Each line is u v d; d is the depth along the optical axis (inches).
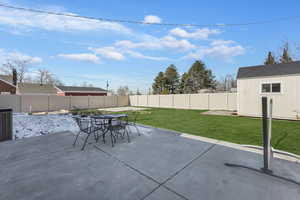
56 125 234.1
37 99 491.2
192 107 544.7
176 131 186.7
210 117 330.0
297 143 140.1
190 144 133.5
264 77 310.8
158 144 133.7
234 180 75.9
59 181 75.1
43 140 146.8
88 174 82.0
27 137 161.0
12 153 112.7
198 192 66.7
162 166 91.4
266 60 668.7
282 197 63.1
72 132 180.4
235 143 142.2
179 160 99.9
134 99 751.1
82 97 597.6
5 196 63.6
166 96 618.8
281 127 217.5
